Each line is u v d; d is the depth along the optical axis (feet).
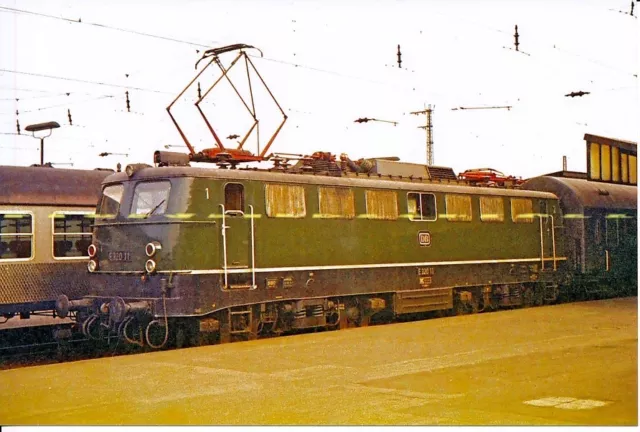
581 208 88.38
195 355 45.39
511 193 80.94
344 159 69.46
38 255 61.62
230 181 55.67
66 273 63.05
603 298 95.61
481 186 80.12
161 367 41.27
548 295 85.71
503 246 79.20
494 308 79.10
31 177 62.64
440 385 35.96
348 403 32.45
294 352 46.14
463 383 36.29
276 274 58.08
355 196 64.80
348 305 64.49
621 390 34.42
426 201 71.46
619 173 104.68
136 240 54.29
